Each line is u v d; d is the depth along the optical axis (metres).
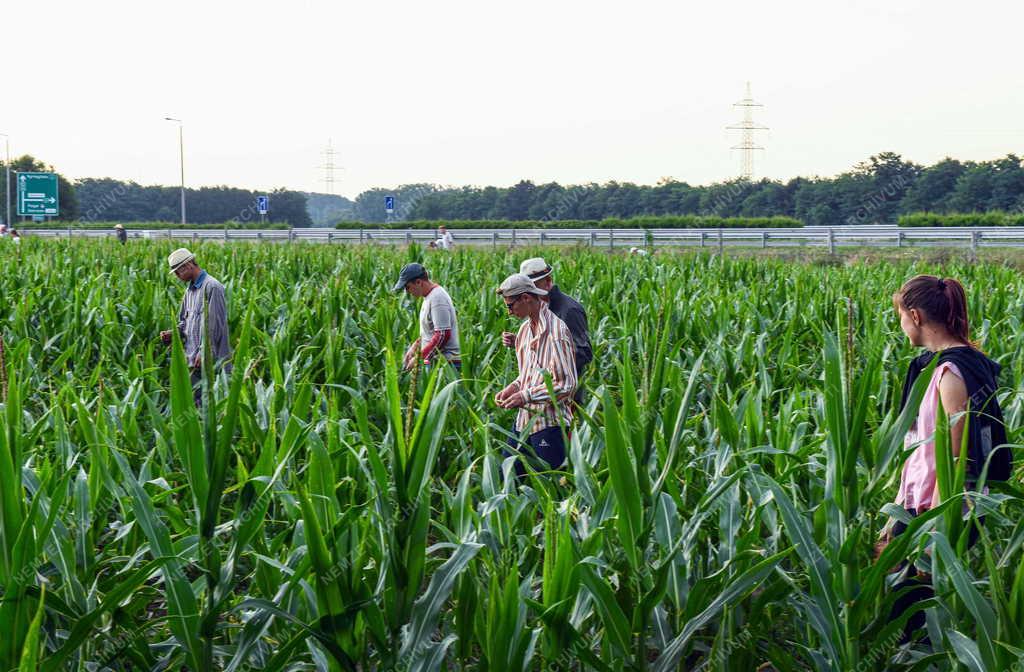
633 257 19.80
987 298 10.48
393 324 8.72
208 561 2.69
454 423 5.62
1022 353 6.34
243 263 17.97
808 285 13.29
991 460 3.50
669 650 2.90
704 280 15.88
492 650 2.77
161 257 19.94
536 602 2.81
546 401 5.16
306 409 3.92
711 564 3.47
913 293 3.54
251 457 4.79
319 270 17.81
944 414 3.07
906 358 6.04
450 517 3.92
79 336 8.79
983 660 2.62
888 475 3.51
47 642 2.82
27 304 9.48
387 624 2.82
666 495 3.27
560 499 4.11
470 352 7.05
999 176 71.00
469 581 2.88
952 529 3.06
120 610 2.92
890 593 3.02
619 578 2.99
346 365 6.39
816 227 36.59
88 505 3.31
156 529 2.73
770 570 2.90
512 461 3.99
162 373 7.75
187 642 2.69
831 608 2.91
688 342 8.22
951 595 3.10
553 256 20.22
